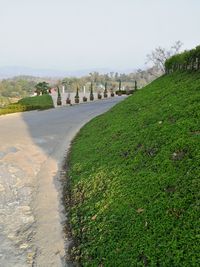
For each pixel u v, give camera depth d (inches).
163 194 216.1
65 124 746.2
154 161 264.5
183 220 185.9
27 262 214.4
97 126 542.3
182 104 356.2
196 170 219.6
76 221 252.2
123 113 505.0
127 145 331.9
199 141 250.4
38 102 1189.1
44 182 363.9
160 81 626.8
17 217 280.8
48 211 288.7
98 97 1502.2
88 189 288.7
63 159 450.0
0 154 480.4
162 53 1825.8
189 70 565.9
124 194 241.1
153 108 415.2
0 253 225.5
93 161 347.3
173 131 293.6
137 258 177.8
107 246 199.2
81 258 207.9
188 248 167.0
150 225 195.8
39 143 557.0
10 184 360.2
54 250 226.8
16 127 724.0
